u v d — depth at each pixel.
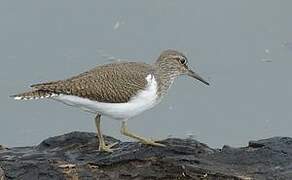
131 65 10.60
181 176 9.63
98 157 10.19
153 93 10.59
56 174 9.55
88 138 10.93
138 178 9.62
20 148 10.77
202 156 10.16
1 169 9.51
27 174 9.53
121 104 10.31
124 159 9.92
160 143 10.48
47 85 10.12
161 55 11.16
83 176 9.57
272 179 9.53
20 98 10.08
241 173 9.68
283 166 9.90
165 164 9.80
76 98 10.20
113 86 10.20
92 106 10.29
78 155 10.30
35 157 10.23
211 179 9.55
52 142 10.82
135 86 10.31
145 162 9.92
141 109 10.59
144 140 10.46
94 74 10.32
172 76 11.19
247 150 10.30
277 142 10.51
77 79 10.23
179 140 10.62
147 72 10.54
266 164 9.95
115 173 9.70
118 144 10.74
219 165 9.90
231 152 10.24
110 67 10.50
